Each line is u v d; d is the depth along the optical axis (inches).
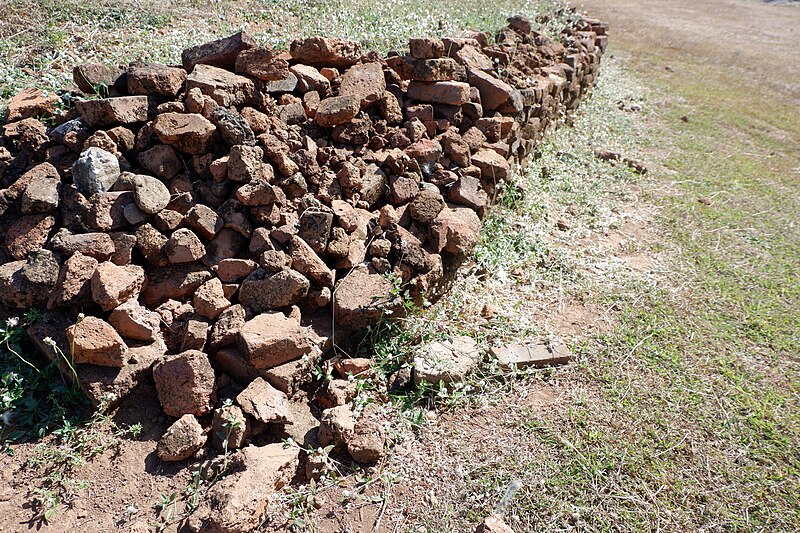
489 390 142.1
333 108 170.7
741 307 180.1
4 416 118.3
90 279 128.8
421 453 124.6
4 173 146.5
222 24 250.4
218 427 119.0
